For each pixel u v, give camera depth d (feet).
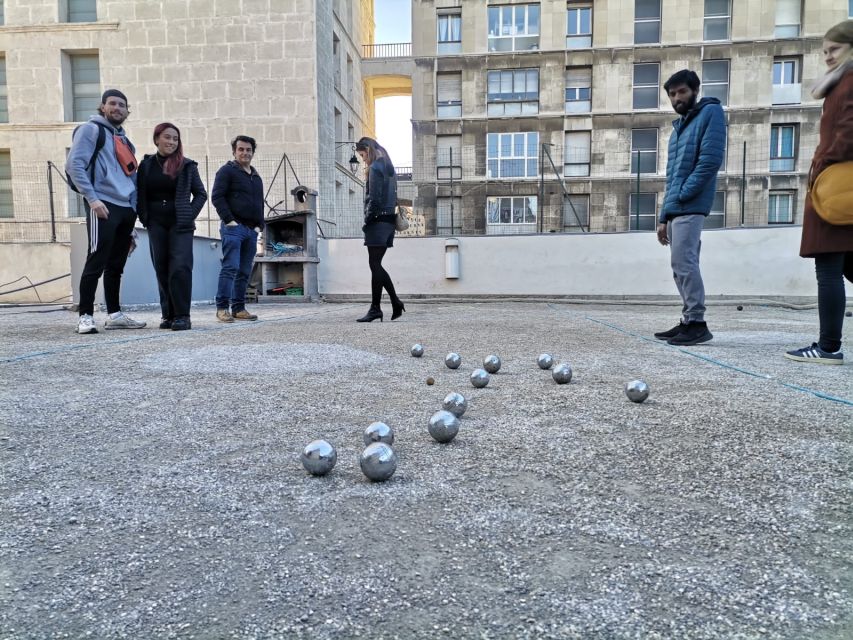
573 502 4.18
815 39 67.72
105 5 51.24
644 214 70.79
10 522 3.88
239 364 10.28
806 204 10.16
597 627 2.71
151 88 51.21
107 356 11.15
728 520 3.88
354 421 6.43
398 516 3.95
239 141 18.83
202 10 50.49
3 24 53.67
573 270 34.83
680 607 2.87
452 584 3.10
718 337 15.06
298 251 35.32
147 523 3.86
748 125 69.05
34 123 53.01
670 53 69.41
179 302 16.26
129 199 15.38
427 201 73.20
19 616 2.83
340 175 57.62
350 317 21.61
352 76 66.18
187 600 2.97
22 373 9.32
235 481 4.61
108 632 2.71
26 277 42.88
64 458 5.17
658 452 5.30
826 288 10.19
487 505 4.13
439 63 72.90
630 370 9.73
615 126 70.54
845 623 2.73
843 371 9.52
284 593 3.02
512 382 8.73
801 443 5.53
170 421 6.42
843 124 9.10
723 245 32.24
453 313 24.67
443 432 5.51
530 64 71.61
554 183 71.31
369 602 2.94
